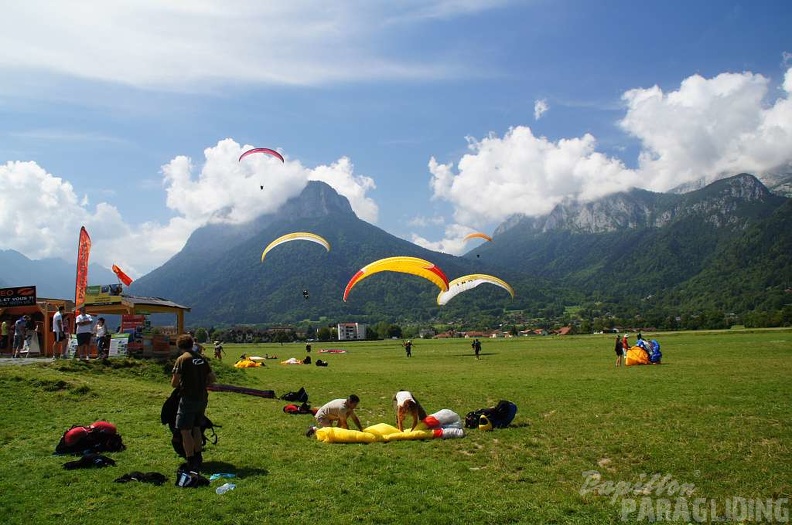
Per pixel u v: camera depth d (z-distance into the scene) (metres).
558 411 19.67
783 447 13.56
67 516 9.28
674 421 17.00
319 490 10.59
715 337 88.62
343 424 15.70
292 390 27.36
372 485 10.93
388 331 184.12
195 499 10.05
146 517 9.27
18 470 11.57
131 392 20.12
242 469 11.90
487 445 14.62
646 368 36.59
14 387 19.05
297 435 15.52
